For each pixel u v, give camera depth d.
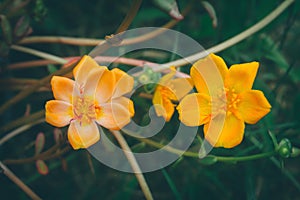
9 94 0.38
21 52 0.39
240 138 0.30
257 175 0.37
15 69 0.38
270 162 0.37
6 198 0.37
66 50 0.40
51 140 0.38
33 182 0.38
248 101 0.30
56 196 0.38
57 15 0.41
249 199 0.35
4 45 0.35
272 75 0.40
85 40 0.36
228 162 0.33
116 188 0.38
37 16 0.36
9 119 0.38
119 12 0.41
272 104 0.37
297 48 0.40
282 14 0.38
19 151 0.38
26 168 0.38
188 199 0.37
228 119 0.30
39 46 0.40
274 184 0.37
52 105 0.30
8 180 0.37
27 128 0.36
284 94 0.39
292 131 0.37
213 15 0.35
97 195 0.38
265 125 0.36
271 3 0.38
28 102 0.39
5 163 0.35
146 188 0.33
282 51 0.40
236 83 0.30
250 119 0.30
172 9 0.32
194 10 0.40
